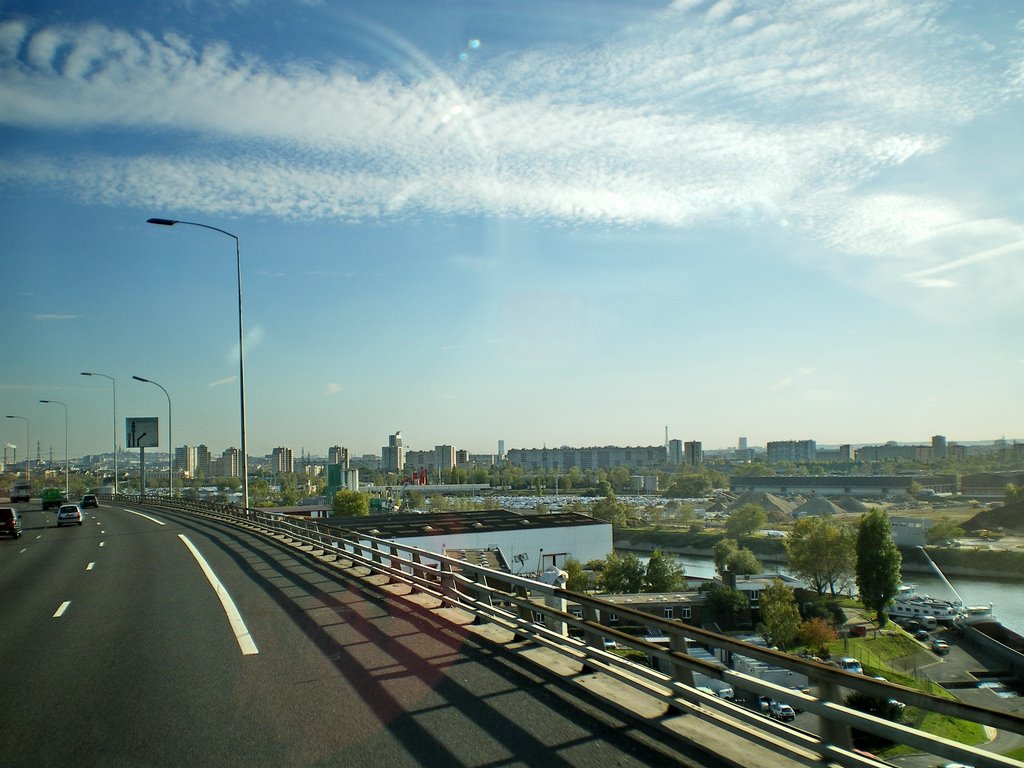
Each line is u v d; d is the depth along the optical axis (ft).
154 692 24.53
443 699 22.90
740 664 35.22
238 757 18.28
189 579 55.36
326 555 70.95
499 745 18.67
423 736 19.48
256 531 105.50
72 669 28.19
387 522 148.36
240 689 24.61
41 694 24.64
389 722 20.74
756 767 16.74
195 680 25.96
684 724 19.83
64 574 61.67
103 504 254.06
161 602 44.62
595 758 17.60
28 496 284.20
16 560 75.77
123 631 35.83
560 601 28.68
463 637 32.76
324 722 20.89
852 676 14.58
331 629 34.94
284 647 31.14
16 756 18.66
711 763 17.12
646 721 20.29
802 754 16.07
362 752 18.39
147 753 18.71
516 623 31.40
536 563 135.13
